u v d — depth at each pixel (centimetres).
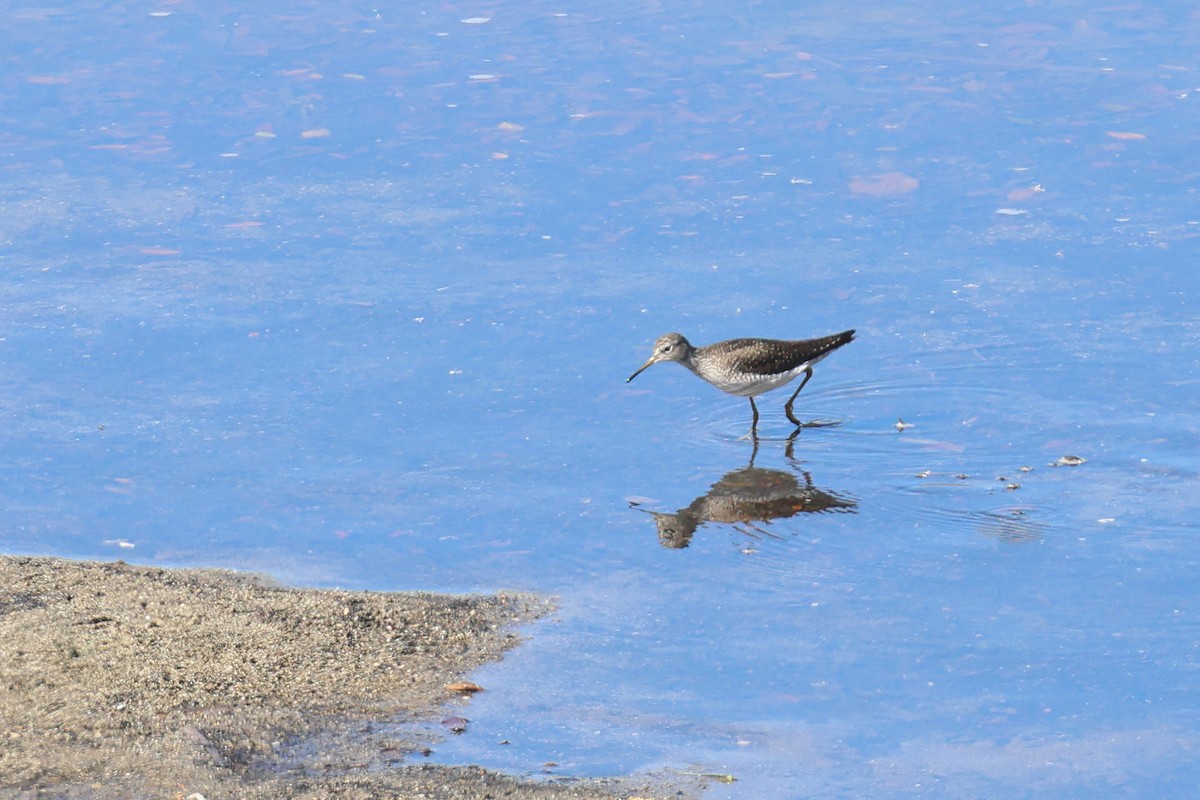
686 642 1174
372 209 1992
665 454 1516
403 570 1291
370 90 2309
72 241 1905
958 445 1518
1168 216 1931
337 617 1174
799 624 1202
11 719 1002
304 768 977
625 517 1387
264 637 1135
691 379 1680
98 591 1205
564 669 1128
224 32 2516
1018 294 1781
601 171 2077
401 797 935
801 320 1738
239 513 1384
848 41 2453
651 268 1852
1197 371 1612
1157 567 1277
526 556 1318
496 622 1200
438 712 1057
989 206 1973
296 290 1802
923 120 2191
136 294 1788
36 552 1308
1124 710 1069
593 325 1738
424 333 1719
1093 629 1184
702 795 959
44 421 1541
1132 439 1502
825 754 1017
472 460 1486
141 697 1034
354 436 1524
